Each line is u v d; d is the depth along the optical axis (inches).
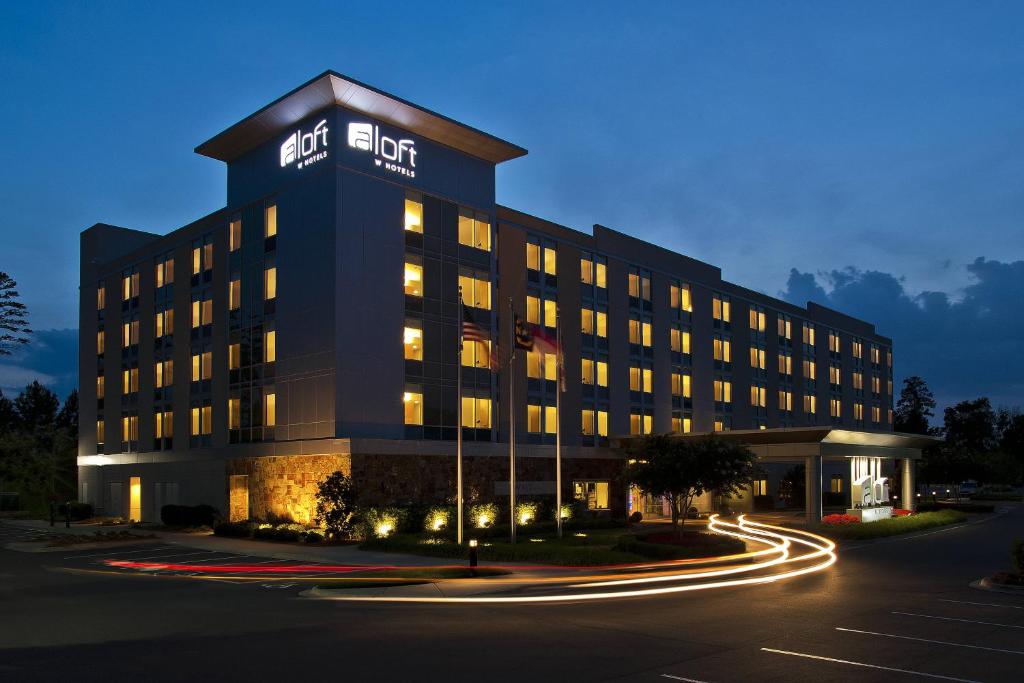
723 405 2471.7
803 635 590.9
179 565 1119.6
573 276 2009.1
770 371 2736.2
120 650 542.9
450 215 1718.8
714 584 881.5
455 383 1683.1
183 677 465.1
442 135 1694.1
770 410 2706.7
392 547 1251.8
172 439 1931.6
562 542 1314.0
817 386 3021.7
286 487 1568.7
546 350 1316.4
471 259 1748.3
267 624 641.0
